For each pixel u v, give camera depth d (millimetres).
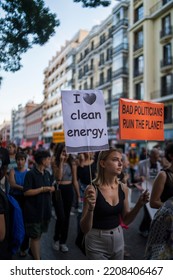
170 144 3371
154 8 32500
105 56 46656
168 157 3355
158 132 3818
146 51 32906
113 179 2967
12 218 2648
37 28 4594
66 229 4980
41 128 83938
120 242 2896
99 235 2807
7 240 2492
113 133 41375
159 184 3297
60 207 4832
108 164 2920
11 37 4625
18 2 4383
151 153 6023
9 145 6383
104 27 46844
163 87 31359
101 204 2805
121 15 40750
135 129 3654
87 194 2703
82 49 56125
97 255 2785
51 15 4605
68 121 3043
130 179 12133
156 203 3283
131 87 36500
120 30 40781
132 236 5809
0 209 2377
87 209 2754
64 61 66750
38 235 4133
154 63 32844
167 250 1910
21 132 104000
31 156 11703
